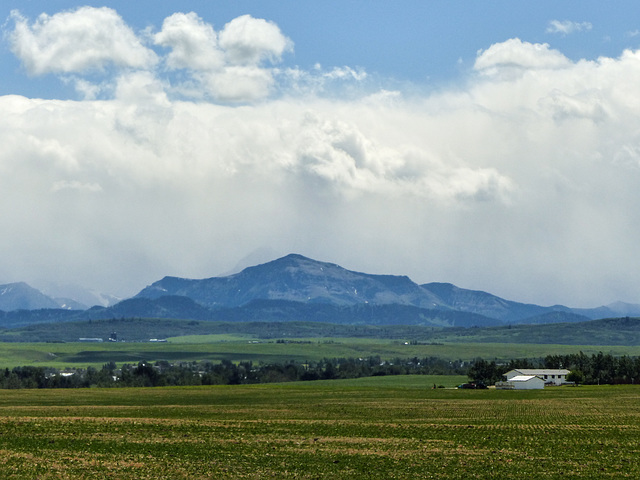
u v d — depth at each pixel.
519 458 93.94
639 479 80.56
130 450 97.75
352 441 109.62
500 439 114.12
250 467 85.75
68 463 85.00
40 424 127.88
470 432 124.44
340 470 84.56
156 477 78.38
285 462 89.62
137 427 126.00
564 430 127.75
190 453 95.81
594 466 88.19
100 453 94.12
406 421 146.25
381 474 82.38
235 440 109.62
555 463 90.19
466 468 86.44
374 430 126.88
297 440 110.62
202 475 80.31
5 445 99.50
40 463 84.06
